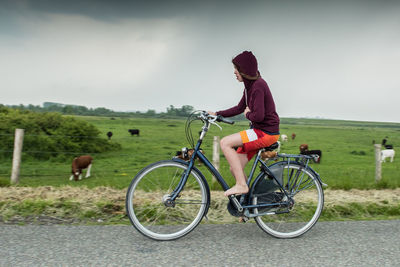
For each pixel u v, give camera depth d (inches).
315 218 136.1
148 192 173.2
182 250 114.7
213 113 134.1
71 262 102.2
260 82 127.0
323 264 104.6
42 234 125.0
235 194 131.4
